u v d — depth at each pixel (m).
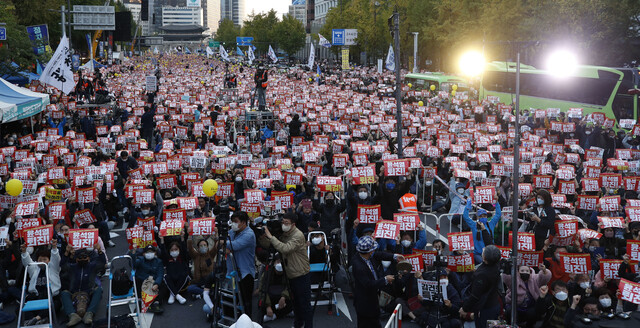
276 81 62.12
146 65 107.06
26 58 37.03
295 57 154.25
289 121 29.75
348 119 29.52
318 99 40.75
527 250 10.49
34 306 9.75
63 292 10.26
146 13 88.38
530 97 37.47
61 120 29.95
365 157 17.56
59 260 10.52
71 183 16.34
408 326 10.02
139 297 10.87
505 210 12.52
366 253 8.28
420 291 9.62
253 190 12.94
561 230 11.42
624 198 15.91
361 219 11.27
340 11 95.94
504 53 51.81
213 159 18.91
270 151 22.94
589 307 8.99
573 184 15.95
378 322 8.41
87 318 10.11
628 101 30.02
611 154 23.53
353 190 12.51
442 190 17.69
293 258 9.03
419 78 53.25
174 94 41.81
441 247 10.32
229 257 9.77
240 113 31.56
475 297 8.27
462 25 60.72
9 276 11.42
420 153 19.81
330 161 20.50
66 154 18.86
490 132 27.75
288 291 9.50
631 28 43.94
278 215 12.67
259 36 144.38
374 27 81.50
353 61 108.62
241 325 5.76
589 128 25.25
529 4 50.75
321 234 10.88
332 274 10.80
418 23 74.62
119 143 22.84
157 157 19.48
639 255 10.28
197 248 11.40
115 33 87.88
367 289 8.23
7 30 33.81
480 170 17.67
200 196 14.11
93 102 36.56
